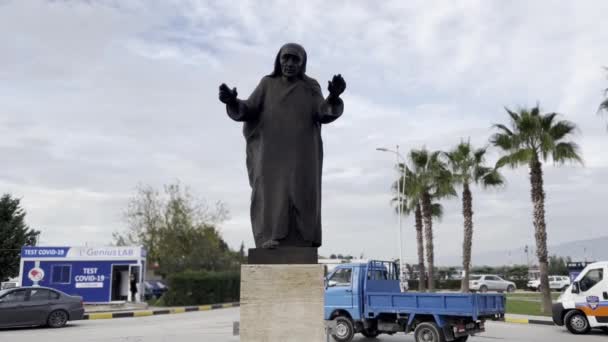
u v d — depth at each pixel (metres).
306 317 4.53
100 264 24.89
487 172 27.75
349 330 12.95
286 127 4.97
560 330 16.11
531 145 22.06
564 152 21.25
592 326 14.73
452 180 28.88
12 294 16.14
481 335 14.73
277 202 4.87
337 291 13.27
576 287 15.27
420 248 33.19
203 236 41.25
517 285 48.81
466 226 28.50
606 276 14.81
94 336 13.98
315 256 4.77
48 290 16.92
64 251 24.77
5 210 34.75
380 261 13.97
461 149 28.62
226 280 31.00
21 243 34.19
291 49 5.02
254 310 4.55
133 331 15.31
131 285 25.20
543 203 21.88
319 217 5.09
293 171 4.89
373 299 12.78
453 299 11.64
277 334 4.52
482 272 53.97
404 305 12.32
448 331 11.82
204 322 18.41
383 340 13.71
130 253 25.17
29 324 16.05
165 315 22.19
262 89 5.16
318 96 5.20
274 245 4.78
